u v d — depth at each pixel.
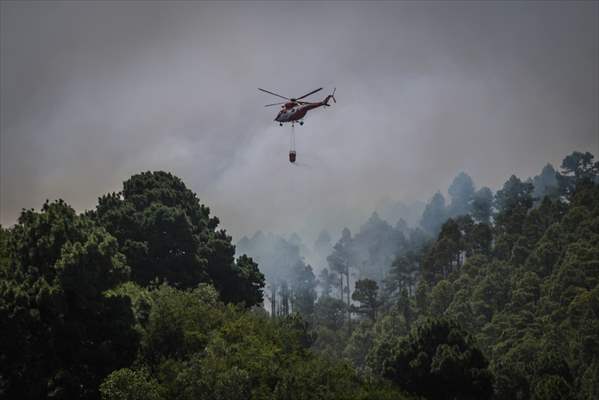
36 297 112.19
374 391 118.75
